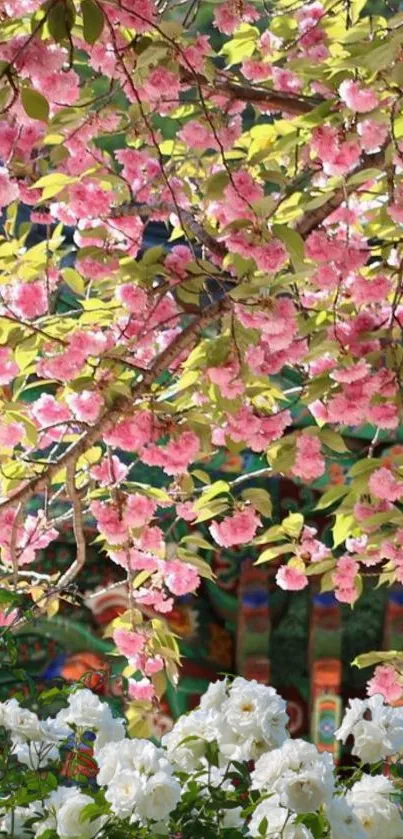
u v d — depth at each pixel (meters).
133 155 4.55
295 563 5.02
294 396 6.02
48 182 4.19
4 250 4.54
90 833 2.94
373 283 4.23
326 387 4.27
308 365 4.70
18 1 3.87
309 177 4.34
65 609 6.46
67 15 3.06
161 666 5.10
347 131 3.91
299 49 4.73
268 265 3.84
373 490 4.34
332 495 4.47
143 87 4.00
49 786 3.12
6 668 3.41
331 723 6.92
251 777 3.09
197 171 4.95
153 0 3.90
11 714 3.26
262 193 3.88
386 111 3.91
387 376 4.25
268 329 3.97
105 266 4.26
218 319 4.30
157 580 5.17
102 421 4.36
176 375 4.87
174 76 3.85
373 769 3.43
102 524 4.66
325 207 4.25
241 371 4.15
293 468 4.43
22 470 4.81
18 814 3.14
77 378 4.33
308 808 2.95
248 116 7.26
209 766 3.16
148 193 4.60
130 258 4.27
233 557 6.89
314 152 4.09
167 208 4.52
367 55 3.54
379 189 4.58
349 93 3.71
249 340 4.14
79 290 4.59
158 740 6.62
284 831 2.99
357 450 6.68
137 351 4.80
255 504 4.68
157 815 2.91
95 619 6.52
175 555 5.09
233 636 6.93
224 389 4.16
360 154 4.17
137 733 5.10
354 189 4.20
